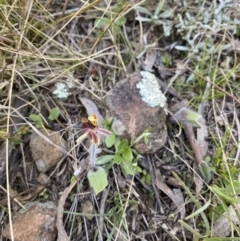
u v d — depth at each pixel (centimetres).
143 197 25
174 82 28
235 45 28
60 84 27
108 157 25
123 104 26
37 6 28
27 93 27
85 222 24
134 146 25
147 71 28
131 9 29
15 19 27
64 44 29
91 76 28
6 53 27
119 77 28
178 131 26
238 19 28
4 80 27
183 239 24
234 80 28
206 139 26
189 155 26
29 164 26
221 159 25
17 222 24
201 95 27
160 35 29
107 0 29
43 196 25
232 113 27
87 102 27
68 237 24
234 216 24
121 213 24
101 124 26
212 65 28
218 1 29
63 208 24
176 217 25
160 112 26
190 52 29
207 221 23
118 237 24
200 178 25
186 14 29
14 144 26
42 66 28
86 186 25
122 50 29
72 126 26
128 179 25
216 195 24
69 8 30
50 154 25
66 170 26
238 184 24
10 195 25
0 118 26
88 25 30
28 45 27
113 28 29
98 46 29
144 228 25
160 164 26
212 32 28
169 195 25
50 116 27
